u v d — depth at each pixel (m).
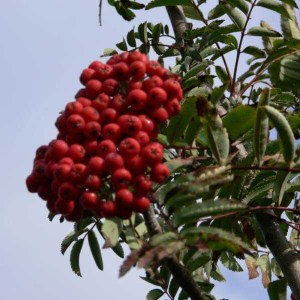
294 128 0.70
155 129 0.63
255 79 0.79
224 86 0.67
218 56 0.82
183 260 0.71
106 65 0.65
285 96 0.81
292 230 0.83
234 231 0.76
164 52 0.87
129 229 0.62
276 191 0.70
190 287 0.60
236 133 0.67
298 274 0.72
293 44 0.77
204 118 0.65
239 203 0.60
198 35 0.85
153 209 0.62
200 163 0.73
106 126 0.62
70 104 0.62
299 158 0.67
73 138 0.62
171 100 0.64
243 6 0.78
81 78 0.65
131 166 0.61
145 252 0.57
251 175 0.74
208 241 0.58
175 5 0.82
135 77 0.64
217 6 0.84
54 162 0.62
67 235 0.79
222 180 0.61
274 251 0.73
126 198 0.60
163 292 0.73
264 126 0.65
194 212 0.59
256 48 0.80
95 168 0.60
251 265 0.85
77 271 0.78
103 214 0.60
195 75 0.79
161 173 0.61
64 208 0.62
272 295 0.76
